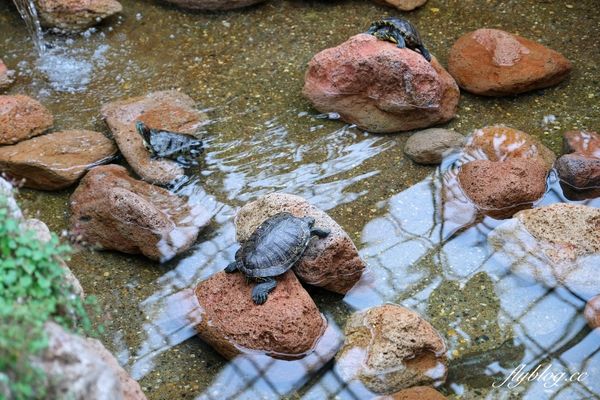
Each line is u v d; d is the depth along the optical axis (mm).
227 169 2830
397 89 2904
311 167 2848
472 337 2469
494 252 2629
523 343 2457
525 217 2645
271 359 2410
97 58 3178
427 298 2543
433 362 2404
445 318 2504
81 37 3252
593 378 2398
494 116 2992
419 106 2908
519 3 3391
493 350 2445
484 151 2840
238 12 3361
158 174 2781
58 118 2967
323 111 2994
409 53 2912
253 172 2828
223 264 2607
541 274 2568
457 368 2414
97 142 2857
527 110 3010
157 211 2619
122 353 2438
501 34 3098
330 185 2797
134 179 2762
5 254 2111
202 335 2453
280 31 3287
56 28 3252
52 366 1979
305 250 2521
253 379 2391
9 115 2863
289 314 2408
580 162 2762
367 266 2604
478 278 2580
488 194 2715
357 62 2908
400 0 3352
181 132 2900
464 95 3061
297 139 2926
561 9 3363
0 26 3287
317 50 3213
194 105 3000
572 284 2549
